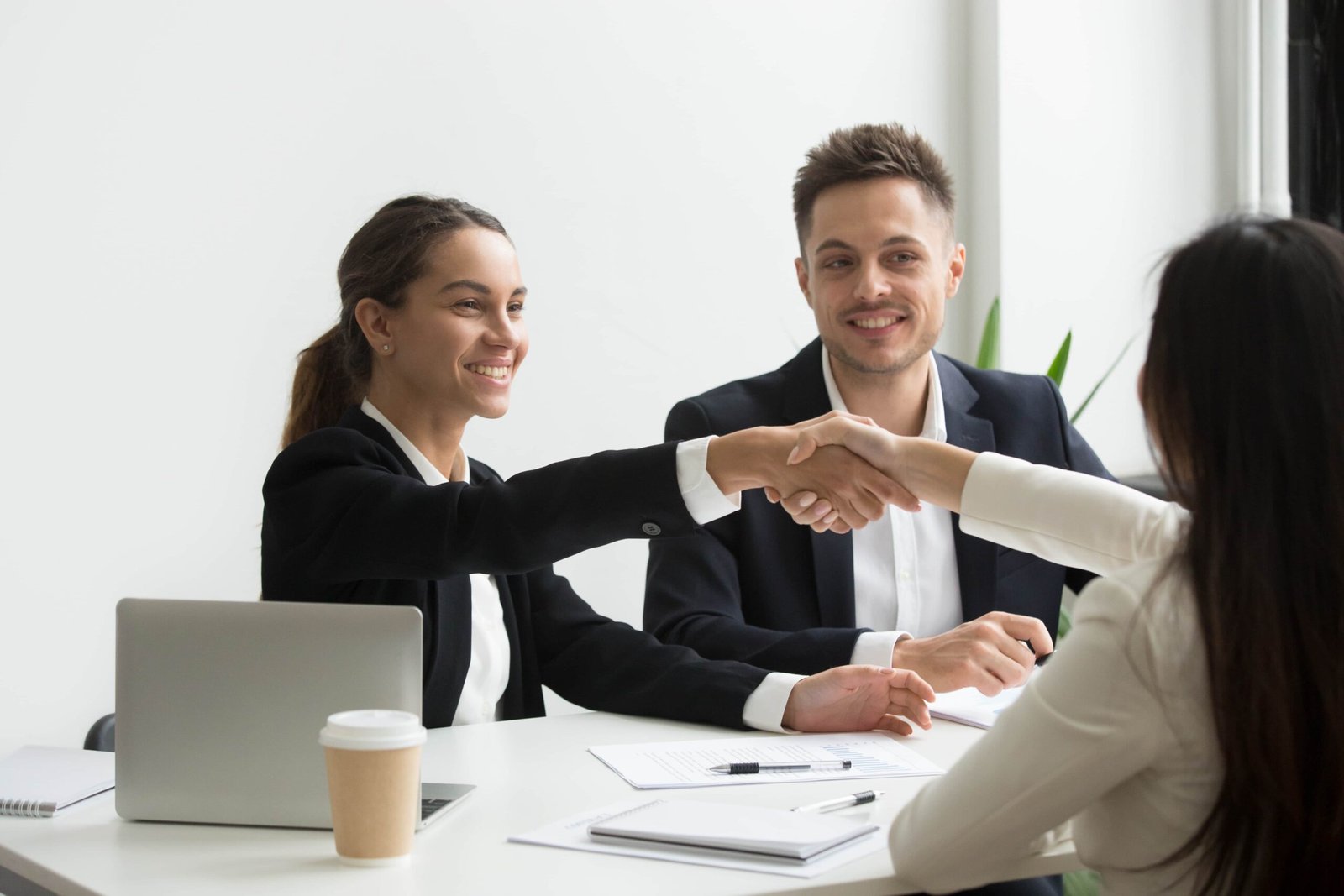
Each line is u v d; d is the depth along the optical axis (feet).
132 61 9.03
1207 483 3.22
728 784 4.63
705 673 5.80
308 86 9.72
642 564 11.25
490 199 10.53
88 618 8.85
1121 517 4.80
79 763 5.06
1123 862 3.40
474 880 3.64
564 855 3.84
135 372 9.05
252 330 9.53
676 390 11.43
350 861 3.79
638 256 11.21
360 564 5.43
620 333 11.14
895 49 12.52
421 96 10.19
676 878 3.60
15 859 4.01
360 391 6.53
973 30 12.89
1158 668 3.21
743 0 11.68
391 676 4.19
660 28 11.27
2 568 8.54
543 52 10.71
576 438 10.96
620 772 4.77
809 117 12.06
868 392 7.27
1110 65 13.20
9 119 8.58
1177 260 3.38
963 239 13.00
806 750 5.13
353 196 9.94
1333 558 3.08
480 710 6.22
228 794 4.25
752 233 11.77
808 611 6.92
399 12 10.07
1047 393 7.59
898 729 5.41
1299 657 3.10
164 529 9.17
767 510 6.97
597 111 10.98
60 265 8.77
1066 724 3.29
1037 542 5.08
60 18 8.75
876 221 6.93
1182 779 3.26
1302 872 3.13
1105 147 13.20
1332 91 13.04
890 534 7.05
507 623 6.41
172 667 4.29
